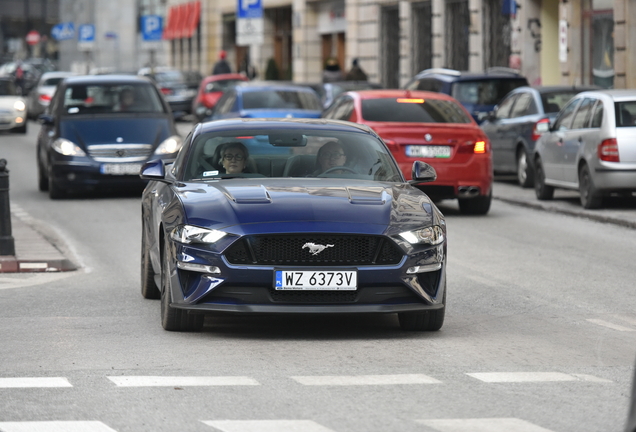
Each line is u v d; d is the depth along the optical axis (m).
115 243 33.75
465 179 39.53
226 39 150.38
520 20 82.56
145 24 141.88
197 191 20.44
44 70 154.12
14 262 28.31
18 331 20.23
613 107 40.75
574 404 15.01
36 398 15.26
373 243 18.91
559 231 36.62
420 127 39.34
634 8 69.19
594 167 40.75
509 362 17.69
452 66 95.50
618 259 30.48
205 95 94.62
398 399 15.20
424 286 19.31
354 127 23.14
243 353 18.25
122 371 16.86
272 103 55.97
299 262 18.70
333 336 19.86
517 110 52.31
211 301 18.91
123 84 48.38
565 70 76.62
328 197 19.72
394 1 104.00
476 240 34.22
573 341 19.58
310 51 122.69
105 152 45.44
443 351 18.53
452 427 13.80
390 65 107.12
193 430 13.66
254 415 14.36
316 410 14.61
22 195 48.19
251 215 18.97
